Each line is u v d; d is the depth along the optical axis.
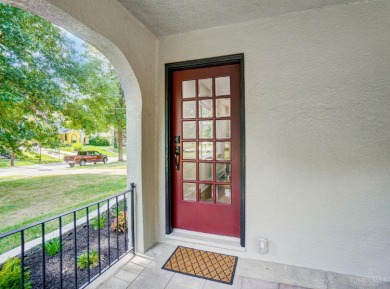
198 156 2.30
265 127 1.97
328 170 1.81
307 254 1.88
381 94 1.68
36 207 4.80
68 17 1.31
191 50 2.21
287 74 1.90
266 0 1.70
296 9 1.83
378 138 1.69
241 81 2.03
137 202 2.10
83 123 6.91
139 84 2.02
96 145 13.88
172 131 2.38
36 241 2.75
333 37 1.78
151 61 2.24
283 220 1.93
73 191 6.22
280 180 1.94
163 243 2.30
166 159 2.31
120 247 2.43
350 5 1.74
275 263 1.94
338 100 1.78
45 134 5.49
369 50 1.70
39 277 1.91
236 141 2.16
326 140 1.81
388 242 1.68
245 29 2.02
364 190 1.73
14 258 2.03
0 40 4.31
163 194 2.33
